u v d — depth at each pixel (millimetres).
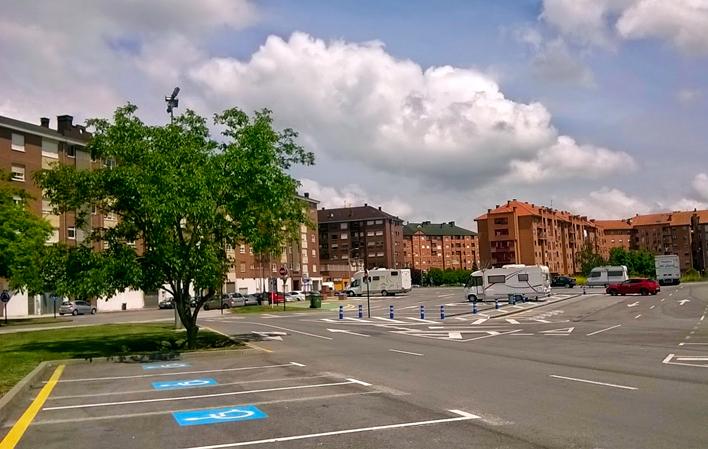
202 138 22484
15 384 12531
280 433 8078
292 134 23594
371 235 148250
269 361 17203
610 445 7074
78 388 12969
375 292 80688
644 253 123312
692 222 166625
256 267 93625
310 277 110250
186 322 21438
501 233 130125
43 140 64125
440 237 187750
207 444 7609
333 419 8883
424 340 23625
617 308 42156
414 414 9109
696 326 26844
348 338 25078
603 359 15898
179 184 19438
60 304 64062
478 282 57406
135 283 19781
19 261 43250
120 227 21344
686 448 6910
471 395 10727
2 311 58531
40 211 62906
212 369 15758
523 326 29922
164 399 11195
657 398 10094
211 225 20922
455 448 7039
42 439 8156
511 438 7477
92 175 20125
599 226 172500
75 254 20031
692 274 107750
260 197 21766
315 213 116062
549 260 135875
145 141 21094
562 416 8758
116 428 8742
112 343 23234
